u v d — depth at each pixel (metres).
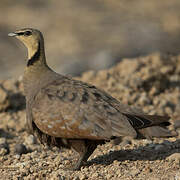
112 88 17.06
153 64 19.05
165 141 12.60
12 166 11.55
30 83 11.58
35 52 11.88
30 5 46.34
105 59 29.33
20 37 12.06
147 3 48.22
